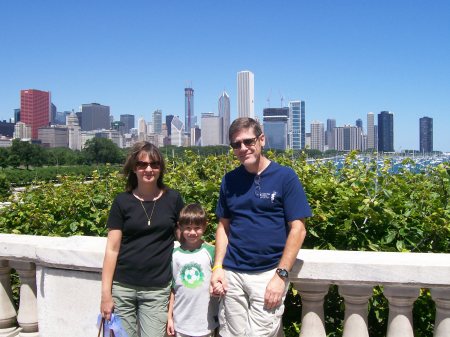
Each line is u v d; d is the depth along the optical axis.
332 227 4.32
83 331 3.78
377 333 3.91
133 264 3.32
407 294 3.10
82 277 3.75
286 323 4.02
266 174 3.02
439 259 3.19
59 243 3.92
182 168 6.19
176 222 3.47
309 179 5.14
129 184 3.45
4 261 4.16
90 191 6.20
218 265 3.16
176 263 3.41
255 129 3.00
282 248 3.02
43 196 6.62
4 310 4.21
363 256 3.30
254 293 2.99
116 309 3.37
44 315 3.91
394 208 4.36
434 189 5.20
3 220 6.28
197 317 3.36
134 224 3.31
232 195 3.12
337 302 4.01
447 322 3.07
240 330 3.08
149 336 3.35
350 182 5.00
